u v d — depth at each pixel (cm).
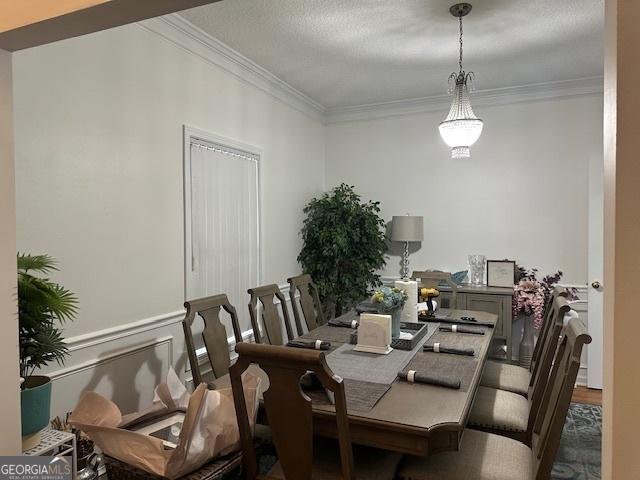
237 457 165
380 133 481
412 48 329
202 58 311
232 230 348
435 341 250
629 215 70
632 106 69
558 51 335
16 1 124
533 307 390
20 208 196
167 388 193
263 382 194
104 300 238
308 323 346
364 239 440
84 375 227
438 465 175
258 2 261
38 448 147
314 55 341
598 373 393
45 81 206
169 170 283
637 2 69
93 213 231
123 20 121
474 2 261
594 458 269
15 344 138
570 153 410
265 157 391
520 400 247
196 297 308
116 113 244
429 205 464
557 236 417
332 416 156
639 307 70
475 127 282
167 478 146
